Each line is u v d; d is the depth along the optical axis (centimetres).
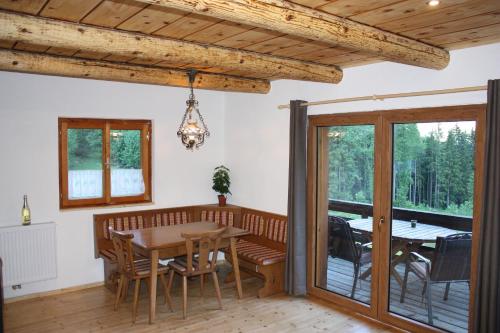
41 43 272
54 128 475
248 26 285
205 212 576
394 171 395
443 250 364
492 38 309
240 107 583
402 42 302
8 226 447
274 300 461
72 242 491
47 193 473
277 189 525
